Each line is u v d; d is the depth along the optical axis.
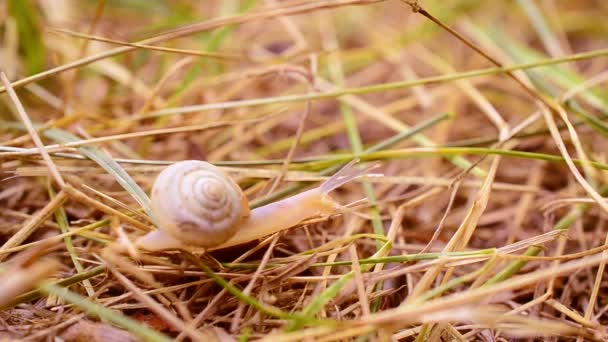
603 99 0.21
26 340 0.15
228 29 0.21
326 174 0.18
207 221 0.15
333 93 0.19
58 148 0.16
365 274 0.16
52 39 0.22
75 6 0.24
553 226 0.18
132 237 0.16
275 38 0.25
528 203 0.19
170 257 0.16
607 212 0.16
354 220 0.18
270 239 0.16
